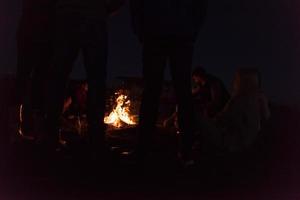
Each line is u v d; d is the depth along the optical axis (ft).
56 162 10.46
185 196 8.31
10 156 10.82
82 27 10.21
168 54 10.49
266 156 11.46
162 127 15.56
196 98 14.85
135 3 10.52
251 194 8.58
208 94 14.78
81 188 8.67
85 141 12.92
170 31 10.23
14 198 7.99
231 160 11.15
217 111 14.17
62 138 13.34
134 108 17.38
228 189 8.85
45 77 12.73
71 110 15.47
